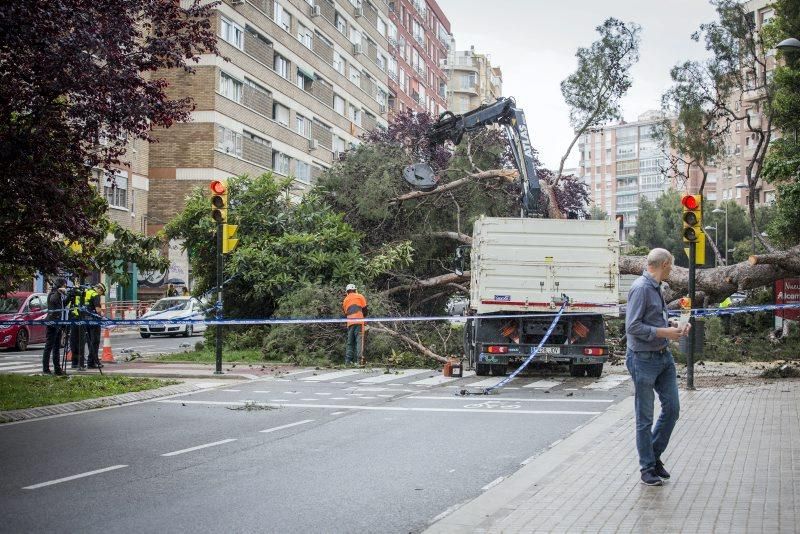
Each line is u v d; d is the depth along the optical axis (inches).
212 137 1809.8
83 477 311.4
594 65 997.2
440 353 839.1
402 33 3334.2
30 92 444.8
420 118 1058.1
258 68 2015.3
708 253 1859.0
